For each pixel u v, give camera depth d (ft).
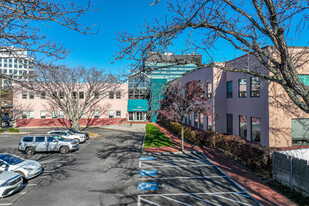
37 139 54.85
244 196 27.91
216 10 25.32
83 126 120.26
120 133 94.84
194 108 55.52
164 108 57.26
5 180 28.25
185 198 27.61
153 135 83.20
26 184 33.12
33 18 18.11
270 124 46.78
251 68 53.16
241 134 59.82
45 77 70.44
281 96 47.16
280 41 20.31
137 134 91.56
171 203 26.25
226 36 26.20
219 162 44.16
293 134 47.50
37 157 51.01
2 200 27.50
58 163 45.27
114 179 34.91
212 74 68.54
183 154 51.65
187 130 73.77
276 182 32.48
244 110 57.52
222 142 53.47
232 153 48.26
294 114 47.24
